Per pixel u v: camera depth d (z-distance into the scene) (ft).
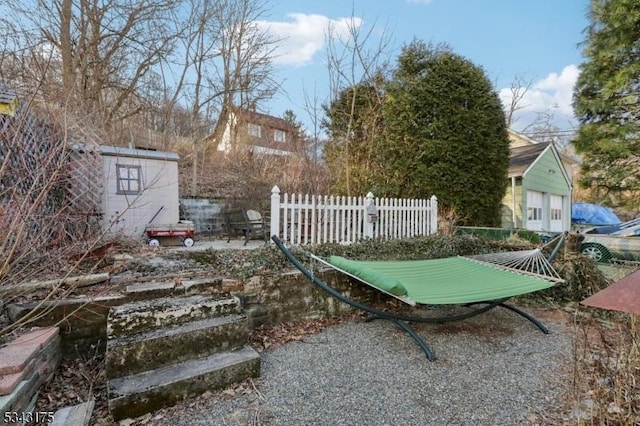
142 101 35.09
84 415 6.71
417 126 22.33
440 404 7.40
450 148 21.88
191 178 37.47
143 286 10.05
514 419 6.82
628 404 6.05
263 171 40.63
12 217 8.58
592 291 15.14
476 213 22.61
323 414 7.02
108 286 9.93
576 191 56.80
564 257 16.19
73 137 14.96
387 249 16.75
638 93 29.73
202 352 8.34
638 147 29.91
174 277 11.23
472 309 14.44
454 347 10.53
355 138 27.63
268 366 9.13
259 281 11.82
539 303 15.21
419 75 23.45
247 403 7.39
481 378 8.57
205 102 41.88
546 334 11.68
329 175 29.81
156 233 20.71
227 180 39.11
